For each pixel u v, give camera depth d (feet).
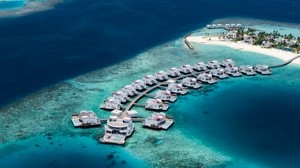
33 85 457.27
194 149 341.62
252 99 444.14
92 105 414.62
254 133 372.79
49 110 401.90
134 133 364.17
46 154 329.93
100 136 358.84
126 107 408.46
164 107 409.28
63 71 499.92
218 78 499.10
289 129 382.63
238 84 483.92
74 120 378.32
